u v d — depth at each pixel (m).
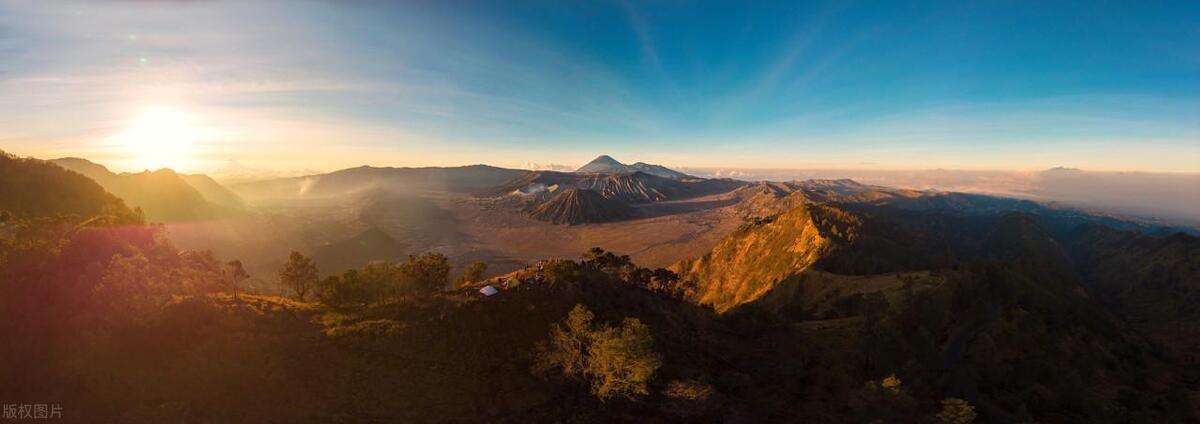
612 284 108.12
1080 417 99.81
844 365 99.38
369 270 95.25
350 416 60.28
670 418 68.94
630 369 67.94
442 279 96.94
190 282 80.69
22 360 57.03
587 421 66.12
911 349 112.00
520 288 91.94
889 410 75.25
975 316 138.50
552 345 77.75
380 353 71.50
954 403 74.06
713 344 101.44
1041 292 170.88
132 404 55.59
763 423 71.69
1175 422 108.88
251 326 71.81
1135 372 140.62
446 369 71.31
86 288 68.62
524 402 68.06
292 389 62.50
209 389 59.56
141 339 63.53
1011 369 114.06
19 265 68.75
